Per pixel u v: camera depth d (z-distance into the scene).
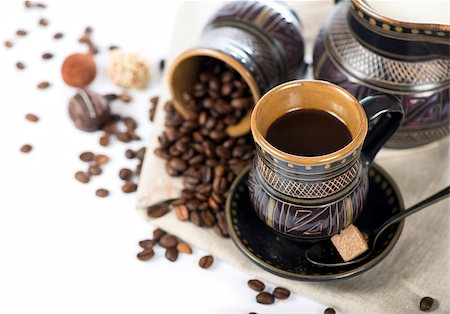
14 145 0.67
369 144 0.53
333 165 0.49
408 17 0.55
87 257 0.60
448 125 0.59
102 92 0.71
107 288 0.58
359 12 0.55
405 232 0.58
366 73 0.57
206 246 0.59
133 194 0.63
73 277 0.59
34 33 0.77
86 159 0.66
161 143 0.63
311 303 0.57
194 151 0.63
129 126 0.67
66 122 0.69
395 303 0.55
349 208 0.52
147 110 0.69
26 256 0.60
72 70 0.70
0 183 0.65
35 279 0.59
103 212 0.63
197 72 0.65
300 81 0.52
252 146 0.63
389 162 0.62
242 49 0.60
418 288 0.55
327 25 0.61
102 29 0.76
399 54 0.56
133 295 0.58
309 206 0.52
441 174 0.61
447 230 0.58
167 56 0.72
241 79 0.64
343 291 0.56
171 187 0.62
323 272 0.54
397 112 0.53
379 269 0.56
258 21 0.62
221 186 0.60
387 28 0.54
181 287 0.58
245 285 0.58
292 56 0.63
